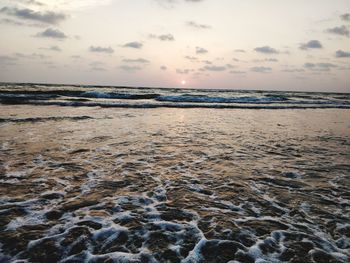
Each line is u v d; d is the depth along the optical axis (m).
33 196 4.78
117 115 16.80
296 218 4.29
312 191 5.41
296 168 6.96
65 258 3.14
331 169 6.93
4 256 3.12
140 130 11.99
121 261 3.12
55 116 15.06
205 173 6.41
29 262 3.04
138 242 3.52
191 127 13.44
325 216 4.38
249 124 15.12
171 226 3.94
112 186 5.40
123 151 8.27
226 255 3.29
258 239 3.66
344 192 5.39
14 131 10.60
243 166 7.05
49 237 3.54
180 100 30.66
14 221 3.90
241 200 4.92
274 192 5.33
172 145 9.32
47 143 8.87
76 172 6.16
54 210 4.28
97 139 9.78
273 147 9.46
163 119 15.99
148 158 7.61
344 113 23.45
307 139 11.14
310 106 29.17
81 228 3.79
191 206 4.62
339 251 3.42
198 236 3.70
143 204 4.64
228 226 3.98
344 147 9.70
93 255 3.22
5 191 4.95
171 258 3.21
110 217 4.14
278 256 3.29
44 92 31.42
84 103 22.06
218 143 9.88
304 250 3.42
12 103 21.27
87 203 4.59
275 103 31.72
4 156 7.21
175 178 6.01
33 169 6.25
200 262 3.15
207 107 24.70
